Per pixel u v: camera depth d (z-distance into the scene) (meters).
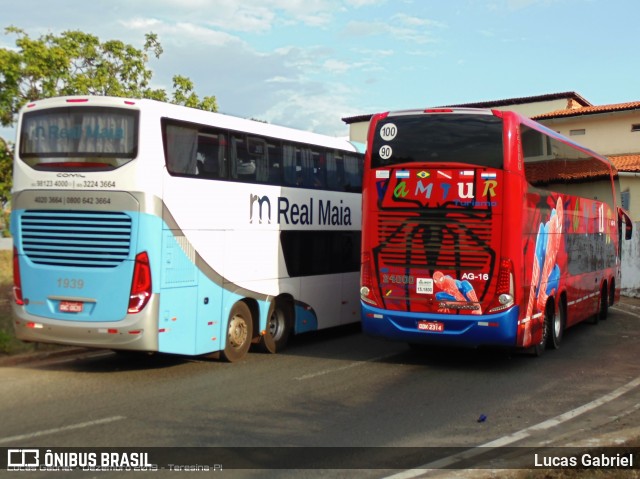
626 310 23.33
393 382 11.04
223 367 12.00
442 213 11.89
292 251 13.91
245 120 12.66
